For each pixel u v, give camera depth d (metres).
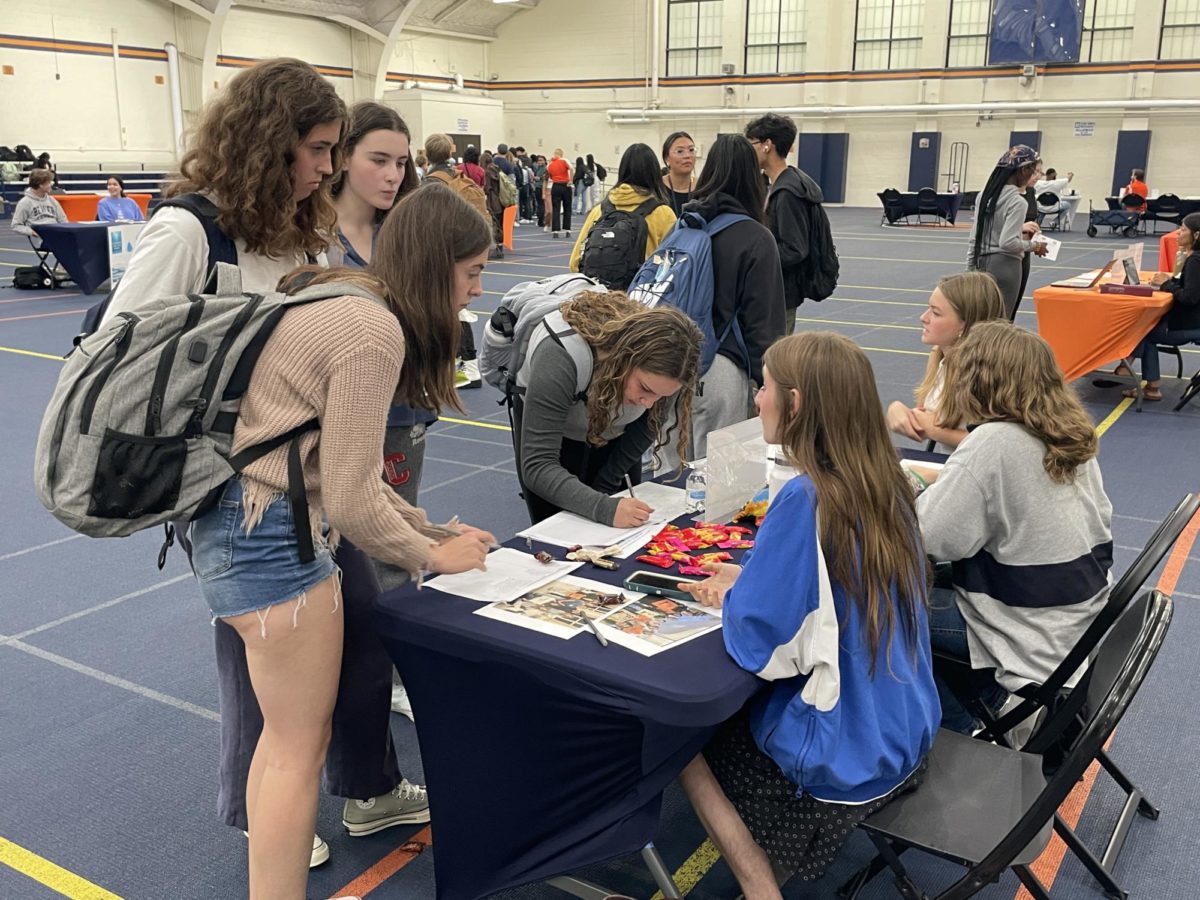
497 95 28.75
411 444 2.45
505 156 19.47
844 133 24.42
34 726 2.81
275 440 1.58
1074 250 15.24
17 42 19.02
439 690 1.89
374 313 1.61
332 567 1.75
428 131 24.25
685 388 2.52
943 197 19.86
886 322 9.38
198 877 2.23
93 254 10.70
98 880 2.21
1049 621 2.19
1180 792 2.54
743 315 3.54
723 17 24.73
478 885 1.96
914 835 1.76
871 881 2.25
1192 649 3.26
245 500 1.59
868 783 1.77
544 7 27.30
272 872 1.80
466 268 1.89
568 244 16.67
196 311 1.56
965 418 2.24
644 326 2.22
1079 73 21.75
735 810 1.90
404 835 2.41
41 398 6.41
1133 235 18.14
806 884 2.22
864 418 1.74
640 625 1.83
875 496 1.73
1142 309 6.15
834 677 1.69
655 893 2.20
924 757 1.92
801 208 4.55
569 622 1.84
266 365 1.57
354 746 2.22
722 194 3.53
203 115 1.82
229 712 2.09
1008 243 6.37
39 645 3.27
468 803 1.93
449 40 27.11
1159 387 6.94
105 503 1.49
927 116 23.44
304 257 1.98
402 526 1.71
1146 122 21.42
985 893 2.20
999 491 2.13
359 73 24.84
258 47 22.53
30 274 11.16
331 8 23.23
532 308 2.55
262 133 1.75
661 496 2.62
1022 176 6.29
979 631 2.25
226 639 2.04
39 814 2.43
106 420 1.49
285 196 1.83
